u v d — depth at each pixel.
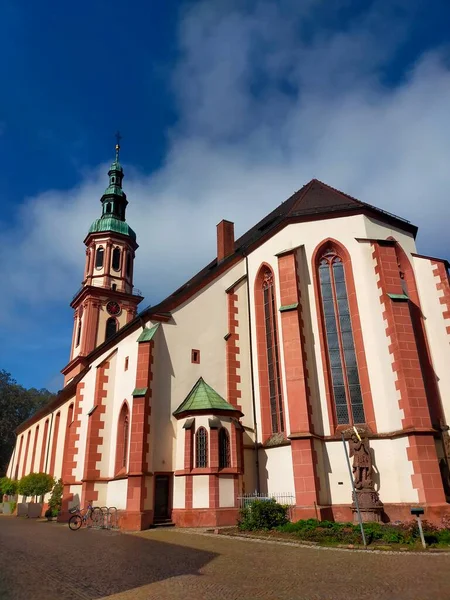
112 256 51.56
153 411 22.44
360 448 19.11
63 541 16.92
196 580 9.42
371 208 23.78
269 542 14.79
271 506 18.19
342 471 19.55
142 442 21.36
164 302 24.80
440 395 21.36
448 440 20.05
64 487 29.56
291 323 21.44
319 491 18.89
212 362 24.97
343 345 21.94
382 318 21.23
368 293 21.97
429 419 18.77
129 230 53.72
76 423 30.62
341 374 21.52
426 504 17.38
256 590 8.55
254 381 24.83
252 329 25.84
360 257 22.70
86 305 48.12
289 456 21.30
